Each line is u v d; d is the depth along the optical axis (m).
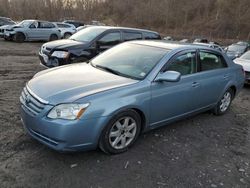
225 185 3.90
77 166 3.90
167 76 4.48
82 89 3.97
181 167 4.18
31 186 3.46
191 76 5.23
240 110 7.25
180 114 5.21
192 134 5.31
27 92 4.14
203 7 84.56
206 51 5.71
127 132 4.32
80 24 34.38
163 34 70.75
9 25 22.61
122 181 3.71
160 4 86.75
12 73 9.52
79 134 3.74
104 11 85.19
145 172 3.95
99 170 3.87
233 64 6.57
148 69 4.64
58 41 9.48
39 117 3.76
